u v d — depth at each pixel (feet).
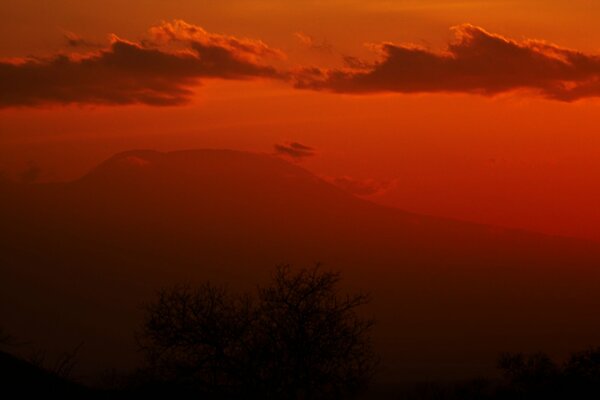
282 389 191.11
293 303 194.70
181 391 190.29
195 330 193.26
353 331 194.39
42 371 183.73
